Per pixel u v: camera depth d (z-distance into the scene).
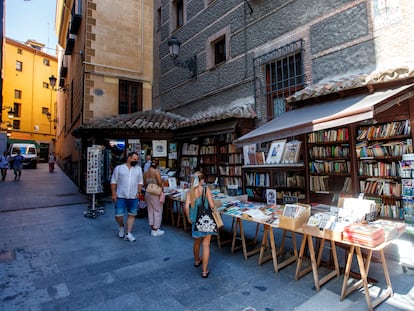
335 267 3.92
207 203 4.10
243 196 5.96
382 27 5.48
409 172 4.36
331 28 6.43
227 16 9.50
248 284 3.73
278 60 7.78
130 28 14.09
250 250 5.08
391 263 4.33
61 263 4.53
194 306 3.19
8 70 32.19
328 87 5.48
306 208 3.94
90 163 8.16
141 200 7.68
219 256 4.80
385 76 4.55
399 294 3.41
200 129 9.28
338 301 3.26
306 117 5.15
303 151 6.35
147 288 3.64
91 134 11.09
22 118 33.44
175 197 6.40
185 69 11.58
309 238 3.64
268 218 4.18
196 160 10.00
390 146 4.86
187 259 4.66
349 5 6.10
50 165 21.75
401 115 4.64
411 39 5.03
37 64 35.41
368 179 5.20
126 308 3.17
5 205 9.75
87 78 12.64
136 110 14.02
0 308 3.18
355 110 3.86
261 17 8.22
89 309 3.15
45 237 6.02
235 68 9.08
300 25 7.14
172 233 6.27
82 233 6.33
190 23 11.34
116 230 6.59
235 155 8.39
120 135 10.78
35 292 3.55
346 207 3.97
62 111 24.86
